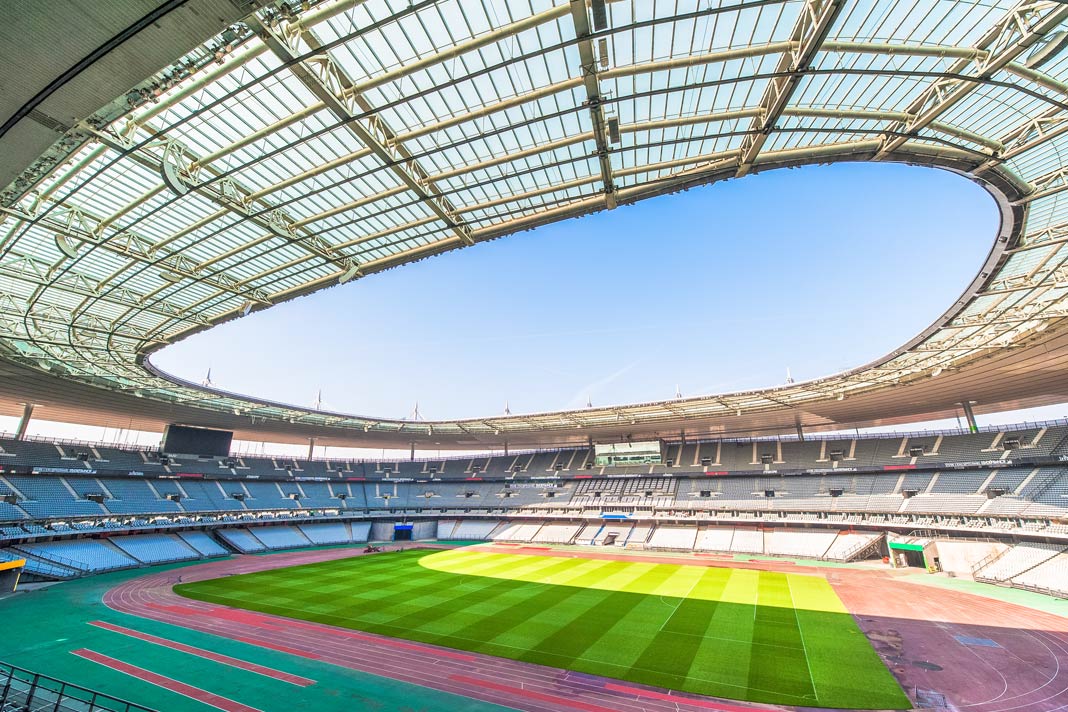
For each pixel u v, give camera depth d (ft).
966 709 48.32
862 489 162.71
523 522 211.00
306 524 198.59
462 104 46.80
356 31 35.27
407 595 97.96
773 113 43.11
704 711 47.80
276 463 222.48
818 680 54.80
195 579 115.03
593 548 177.47
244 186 56.18
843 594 98.07
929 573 122.21
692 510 183.21
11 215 50.70
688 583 110.32
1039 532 115.03
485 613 83.61
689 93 46.14
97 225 60.13
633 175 55.98
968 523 129.90
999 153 51.96
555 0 36.60
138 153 45.52
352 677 55.77
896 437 173.88
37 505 134.21
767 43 40.45
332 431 203.31
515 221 64.08
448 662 60.44
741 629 73.72
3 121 29.96
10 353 98.89
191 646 66.08
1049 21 34.19
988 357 104.47
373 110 42.45
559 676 56.13
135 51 26.50
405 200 59.98
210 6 24.89
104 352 105.40
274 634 71.61
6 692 42.14
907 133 46.96
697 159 52.29
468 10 37.42
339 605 89.45
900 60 41.70
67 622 77.51
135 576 119.24
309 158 52.70
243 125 47.62
